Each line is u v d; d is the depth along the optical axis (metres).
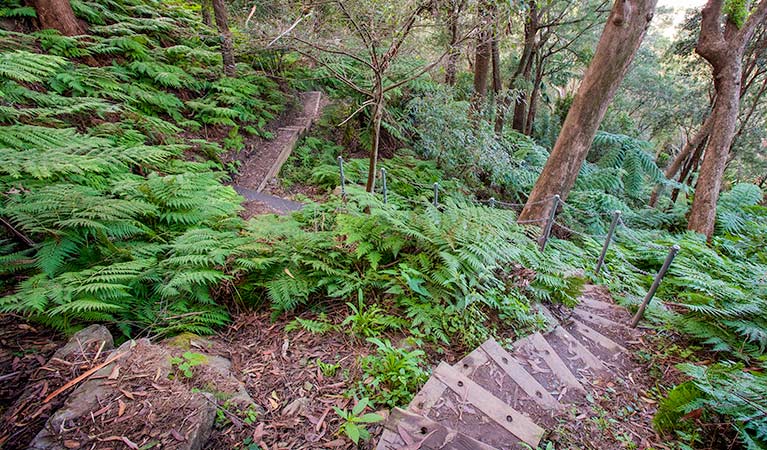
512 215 3.57
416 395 1.87
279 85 8.16
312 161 7.09
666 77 13.84
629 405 2.24
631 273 4.38
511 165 7.23
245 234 3.21
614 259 4.77
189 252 2.63
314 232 3.31
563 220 6.48
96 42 5.29
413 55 5.39
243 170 6.02
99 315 2.09
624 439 1.94
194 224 3.30
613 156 8.41
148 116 4.88
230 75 6.72
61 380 1.65
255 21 3.97
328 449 1.59
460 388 1.94
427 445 1.58
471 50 4.75
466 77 9.55
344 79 4.09
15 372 1.69
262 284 2.62
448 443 1.60
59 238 2.33
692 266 4.22
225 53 6.50
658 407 2.26
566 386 2.26
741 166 13.24
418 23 3.84
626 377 2.53
